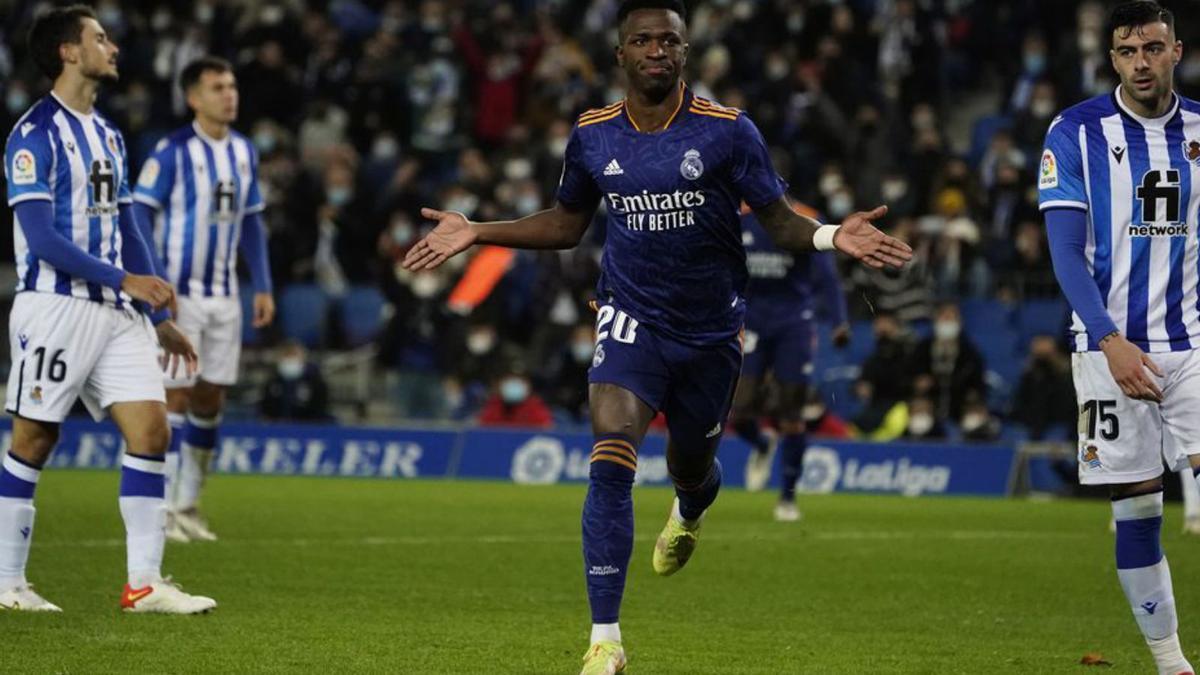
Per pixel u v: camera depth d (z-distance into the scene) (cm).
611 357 1114
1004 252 3562
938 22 4188
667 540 1289
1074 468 2986
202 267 1945
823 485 3062
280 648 1173
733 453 3092
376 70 4153
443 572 1667
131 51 4262
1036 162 3747
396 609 1399
